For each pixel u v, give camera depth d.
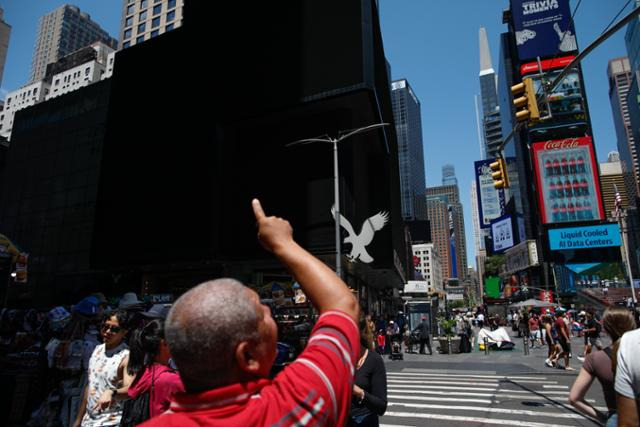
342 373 1.00
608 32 8.33
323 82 27.77
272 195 28.80
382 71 40.44
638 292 48.25
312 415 0.92
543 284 89.06
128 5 67.69
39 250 42.88
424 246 147.62
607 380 3.28
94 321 6.22
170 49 34.91
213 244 28.33
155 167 31.94
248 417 0.92
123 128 34.62
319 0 29.52
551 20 95.81
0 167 49.47
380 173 38.44
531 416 7.82
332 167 27.53
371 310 43.66
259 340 1.08
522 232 110.69
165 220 30.31
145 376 3.15
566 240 81.19
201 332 1.00
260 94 29.72
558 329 14.07
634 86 177.75
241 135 31.64
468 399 9.50
